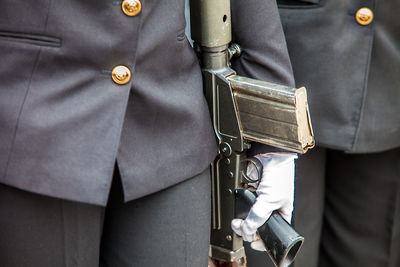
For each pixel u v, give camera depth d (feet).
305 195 13.97
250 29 9.73
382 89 12.41
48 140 8.16
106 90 8.26
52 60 8.11
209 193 10.23
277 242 9.87
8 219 8.46
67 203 8.61
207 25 9.57
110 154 8.19
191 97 9.37
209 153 9.84
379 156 13.88
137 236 9.73
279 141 9.73
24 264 8.76
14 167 8.17
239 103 9.84
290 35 11.86
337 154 14.26
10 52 8.10
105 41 8.04
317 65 11.80
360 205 14.53
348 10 11.57
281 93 9.28
